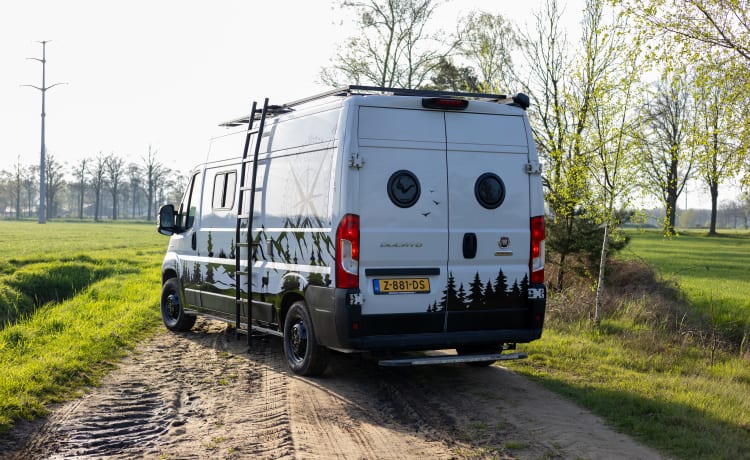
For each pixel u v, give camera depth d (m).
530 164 7.75
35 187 140.50
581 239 15.90
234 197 9.45
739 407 7.02
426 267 7.26
